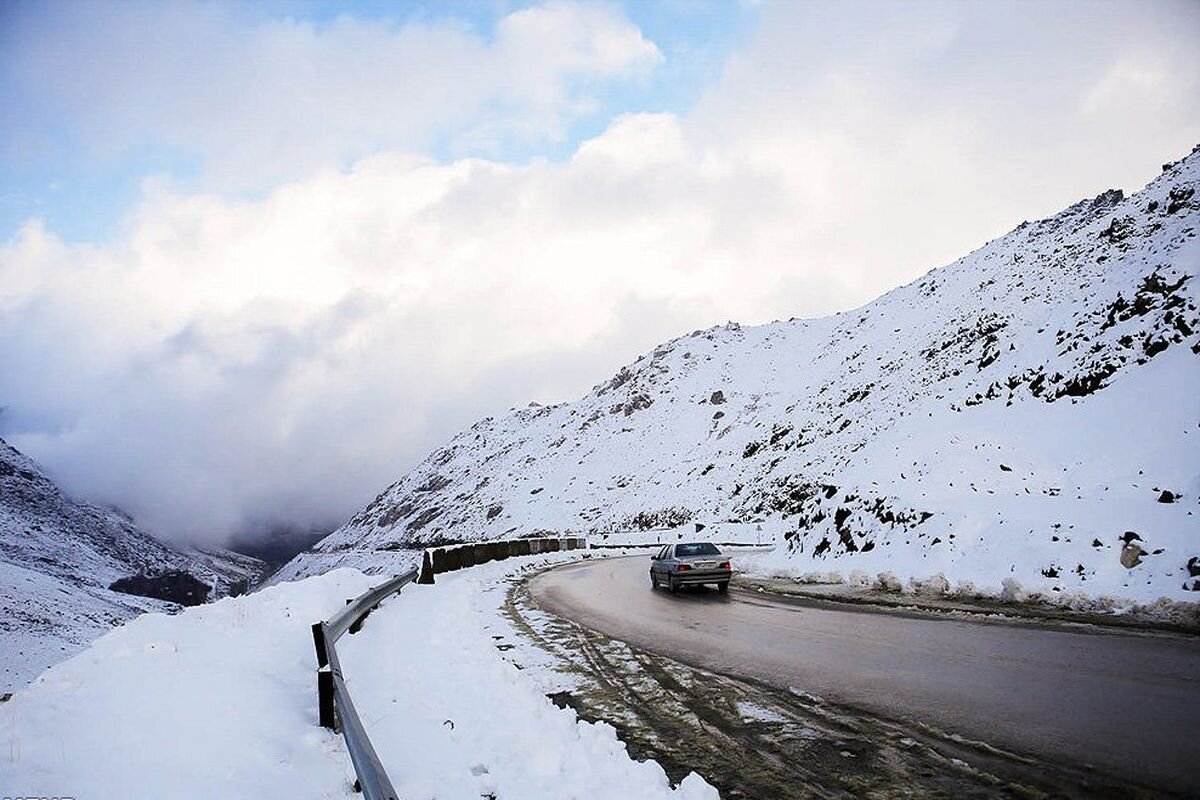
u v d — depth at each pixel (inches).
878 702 253.6
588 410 7859.3
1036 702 238.8
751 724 240.1
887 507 780.6
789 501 2527.1
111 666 257.6
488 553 1398.9
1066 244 3137.3
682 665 340.5
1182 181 1759.4
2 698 236.7
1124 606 406.3
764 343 7022.6
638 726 246.1
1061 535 520.1
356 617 454.9
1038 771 180.1
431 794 188.9
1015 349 1129.4
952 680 278.1
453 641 426.6
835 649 358.6
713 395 5989.2
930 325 3545.8
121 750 184.5
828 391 3964.1
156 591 4628.4
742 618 495.5
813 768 196.4
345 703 201.9
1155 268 933.2
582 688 304.3
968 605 482.6
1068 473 666.2
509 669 334.0
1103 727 207.9
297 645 362.0
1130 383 761.0
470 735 237.9
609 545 2236.7
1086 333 960.3
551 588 806.5
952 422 995.9
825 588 657.6
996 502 633.6
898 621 440.1
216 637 334.6
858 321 5733.3
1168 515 478.3
